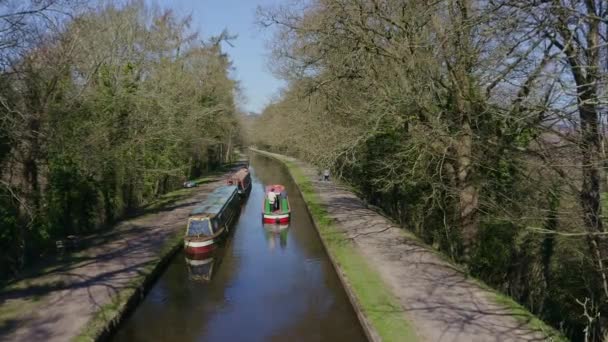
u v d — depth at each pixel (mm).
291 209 36906
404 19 17812
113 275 18016
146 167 34812
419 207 24094
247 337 14469
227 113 57750
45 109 18344
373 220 28359
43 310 14289
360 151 28000
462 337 11852
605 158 9641
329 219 29078
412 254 20141
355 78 21266
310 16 20734
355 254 20312
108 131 25672
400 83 18859
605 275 10734
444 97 17906
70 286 16594
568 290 14680
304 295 18000
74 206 24297
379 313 13695
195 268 21672
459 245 21062
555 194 12875
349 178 43094
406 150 19578
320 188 45094
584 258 12992
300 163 73875
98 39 27375
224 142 60938
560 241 14117
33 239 20125
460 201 18266
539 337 11781
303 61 22078
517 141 15078
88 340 12344
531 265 16969
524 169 15117
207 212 25906
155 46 36281
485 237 18375
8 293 15828
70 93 22141
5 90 15406
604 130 10148
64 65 19750
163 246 22703
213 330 15000
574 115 10680
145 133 29969
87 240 23703
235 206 35062
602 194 13742
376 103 18750
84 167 23734
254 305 17109
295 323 15398
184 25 42375
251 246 26016
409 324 12766
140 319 15773
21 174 18516
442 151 17797
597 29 10047
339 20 18750
